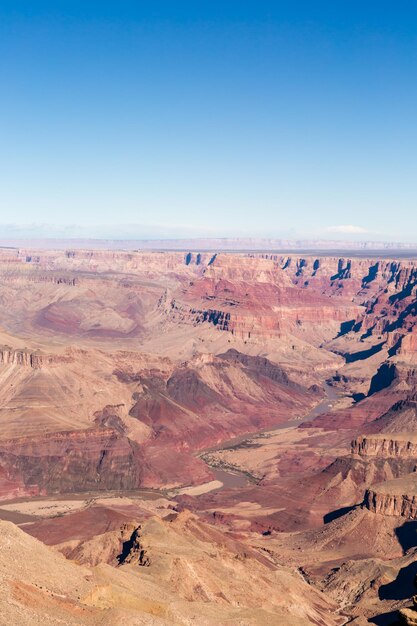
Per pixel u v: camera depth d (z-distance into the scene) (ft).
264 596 542.16
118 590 415.03
